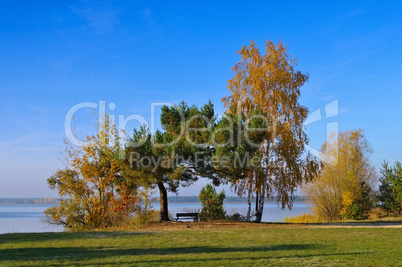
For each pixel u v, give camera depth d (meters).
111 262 9.84
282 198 25.88
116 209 21.55
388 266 9.49
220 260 10.12
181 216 25.44
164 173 22.05
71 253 11.27
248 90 26.34
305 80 26.84
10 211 69.19
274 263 9.77
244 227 20.59
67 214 22.53
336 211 35.91
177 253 11.25
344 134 40.44
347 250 11.79
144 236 15.34
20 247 12.59
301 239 14.48
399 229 18.41
